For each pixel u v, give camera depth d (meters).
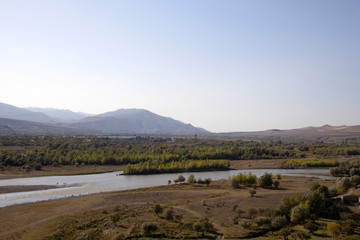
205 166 175.88
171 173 160.62
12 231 61.62
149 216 70.50
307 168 185.62
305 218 62.94
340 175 150.38
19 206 82.44
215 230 59.84
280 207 68.06
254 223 61.75
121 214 72.56
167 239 54.47
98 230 59.25
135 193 100.06
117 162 181.12
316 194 67.81
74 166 166.75
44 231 61.62
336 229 51.91
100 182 128.00
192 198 93.06
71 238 56.12
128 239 54.62
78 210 77.88
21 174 138.75
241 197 92.06
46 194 100.81
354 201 76.12
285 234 52.59
